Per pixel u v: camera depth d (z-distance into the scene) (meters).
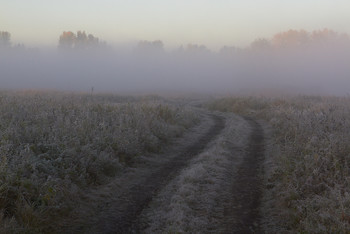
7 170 5.88
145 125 13.06
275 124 17.84
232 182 8.38
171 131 14.79
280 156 9.95
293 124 13.94
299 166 8.03
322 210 5.66
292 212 6.10
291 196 6.67
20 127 8.98
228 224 5.84
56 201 5.89
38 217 5.35
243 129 17.53
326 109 17.16
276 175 8.34
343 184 6.62
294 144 10.30
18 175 6.01
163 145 12.68
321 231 5.00
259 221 5.99
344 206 5.60
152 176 8.88
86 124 10.64
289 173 7.84
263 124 20.30
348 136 9.62
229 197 7.27
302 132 11.78
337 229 4.89
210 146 13.16
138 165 9.81
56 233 5.31
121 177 8.57
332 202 5.78
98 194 7.18
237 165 10.12
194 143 13.93
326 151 8.27
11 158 6.60
